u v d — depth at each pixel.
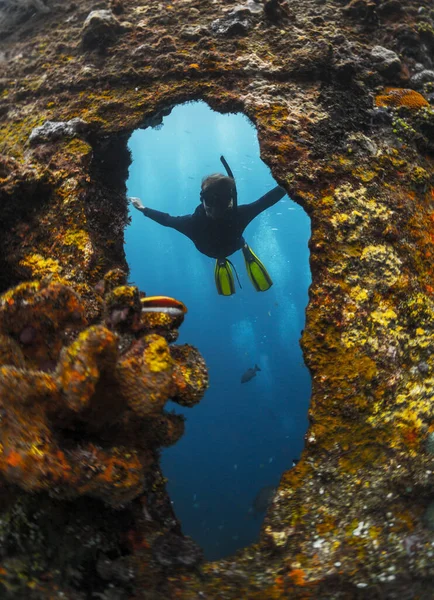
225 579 1.75
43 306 1.79
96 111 3.00
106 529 1.85
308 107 2.85
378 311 2.26
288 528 1.87
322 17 3.45
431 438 1.97
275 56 3.10
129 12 3.57
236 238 5.56
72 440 1.61
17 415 1.46
